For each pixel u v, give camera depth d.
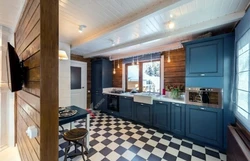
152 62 4.03
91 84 5.28
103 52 3.97
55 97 1.06
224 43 2.24
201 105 2.47
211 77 2.37
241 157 1.35
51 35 1.04
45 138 1.01
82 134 1.91
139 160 2.02
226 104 2.21
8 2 1.49
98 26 2.24
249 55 1.45
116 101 4.30
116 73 5.09
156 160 2.02
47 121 1.02
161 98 3.22
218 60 2.29
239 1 1.56
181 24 2.16
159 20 2.02
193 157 2.10
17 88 1.51
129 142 2.58
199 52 2.51
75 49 3.89
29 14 1.39
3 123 2.36
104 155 2.14
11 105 2.42
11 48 1.46
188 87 2.65
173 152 2.24
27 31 1.49
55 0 1.06
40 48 0.98
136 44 3.02
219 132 2.27
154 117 3.25
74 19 1.99
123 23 2.04
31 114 1.34
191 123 2.60
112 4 1.61
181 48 3.31
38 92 1.05
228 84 2.20
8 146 2.42
